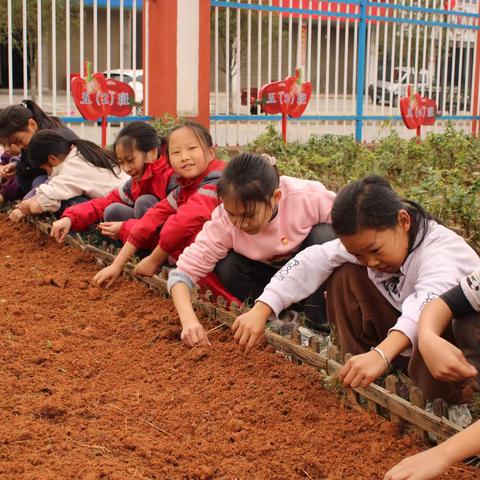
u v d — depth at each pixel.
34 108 5.75
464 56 13.22
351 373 2.44
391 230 2.62
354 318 2.95
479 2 12.55
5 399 2.76
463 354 2.51
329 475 2.32
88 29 15.84
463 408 2.64
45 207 5.16
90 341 3.38
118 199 4.88
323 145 9.31
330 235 3.50
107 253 4.53
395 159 8.73
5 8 14.78
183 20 9.06
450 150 9.14
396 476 1.95
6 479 2.20
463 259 2.67
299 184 3.61
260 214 3.18
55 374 3.01
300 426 2.62
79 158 5.21
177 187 4.27
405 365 2.87
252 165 3.16
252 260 3.62
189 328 3.15
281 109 9.20
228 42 9.91
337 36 10.91
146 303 3.86
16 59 21.20
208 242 3.45
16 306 3.78
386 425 2.57
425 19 12.02
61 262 4.70
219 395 2.84
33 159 5.30
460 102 12.88
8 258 4.82
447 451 1.97
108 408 2.71
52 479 2.19
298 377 2.96
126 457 2.39
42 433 2.49
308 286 2.99
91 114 7.53
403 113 10.14
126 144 4.49
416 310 2.51
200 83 9.45
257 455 2.42
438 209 5.48
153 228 4.13
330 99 12.23
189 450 2.43
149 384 2.96
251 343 2.90
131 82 10.24
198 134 3.96
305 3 11.01
